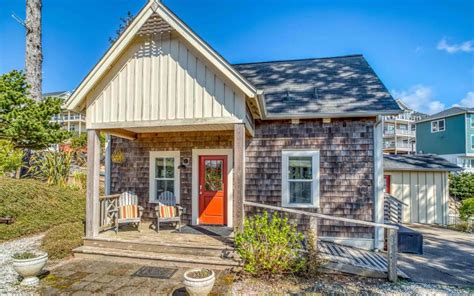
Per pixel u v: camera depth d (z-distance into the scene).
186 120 5.65
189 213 7.96
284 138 7.46
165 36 5.81
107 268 5.32
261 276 4.95
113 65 6.01
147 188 8.30
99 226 6.67
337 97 7.48
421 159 13.27
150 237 6.26
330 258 5.59
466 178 16.53
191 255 5.55
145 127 6.12
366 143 7.09
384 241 6.94
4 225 7.72
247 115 6.01
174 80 5.75
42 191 9.47
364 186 7.04
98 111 6.09
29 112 10.15
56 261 5.71
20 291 4.39
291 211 5.36
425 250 7.24
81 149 16.80
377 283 4.88
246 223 5.09
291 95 7.85
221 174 7.87
